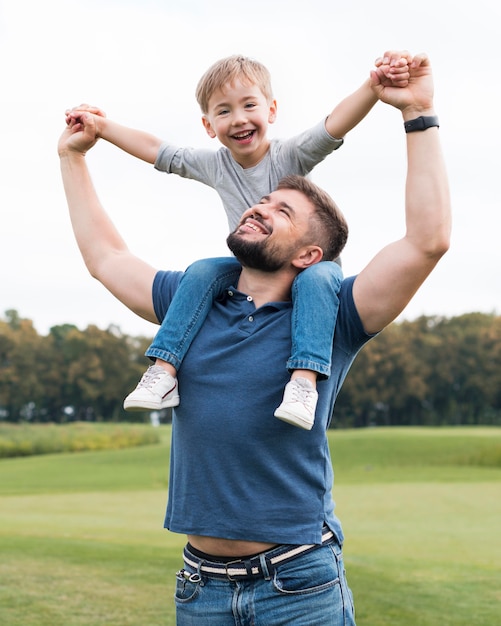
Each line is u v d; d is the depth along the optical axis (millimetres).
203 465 2482
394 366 77562
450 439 46156
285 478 2451
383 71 2451
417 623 6945
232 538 2439
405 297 2496
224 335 2562
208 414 2479
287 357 2508
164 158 3395
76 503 19688
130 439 57844
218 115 3334
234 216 3354
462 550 11664
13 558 9391
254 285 2678
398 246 2488
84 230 3025
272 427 2447
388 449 42750
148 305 2850
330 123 3004
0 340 81062
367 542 12555
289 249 2592
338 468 36531
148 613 7004
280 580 2436
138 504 19391
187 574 2561
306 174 3227
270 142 3346
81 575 8508
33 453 53844
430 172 2432
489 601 7875
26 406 80688
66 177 3115
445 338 80375
